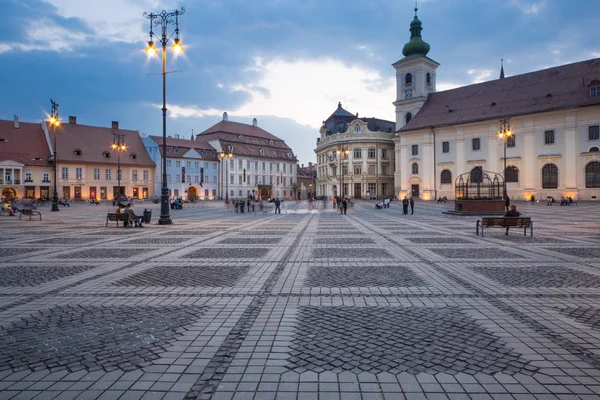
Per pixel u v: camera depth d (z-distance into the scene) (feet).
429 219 89.20
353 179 299.58
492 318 19.29
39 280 27.63
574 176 178.70
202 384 12.88
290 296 23.43
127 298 23.09
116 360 14.71
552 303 21.75
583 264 32.78
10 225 74.69
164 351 15.53
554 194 184.55
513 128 197.77
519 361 14.44
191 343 16.31
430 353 15.17
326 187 323.16
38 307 21.38
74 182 244.01
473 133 212.43
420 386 12.66
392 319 19.19
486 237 52.34
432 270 30.66
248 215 109.70
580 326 18.12
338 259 35.86
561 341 16.35
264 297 23.25
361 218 94.07
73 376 13.47
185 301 22.48
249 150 332.60
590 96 175.63
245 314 20.13
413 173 238.48
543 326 18.13
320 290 24.76
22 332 17.60
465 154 215.51
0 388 12.70
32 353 15.35
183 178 288.92
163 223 74.95
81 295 23.75
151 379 13.24
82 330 17.85
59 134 246.47
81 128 261.03
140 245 45.68
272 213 120.26
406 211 109.70
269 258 36.47
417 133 235.61
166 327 18.22
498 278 27.78
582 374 13.43
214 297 23.27
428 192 229.25
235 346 15.99
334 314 20.03
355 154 301.63
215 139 316.81
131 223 72.23
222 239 51.47
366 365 14.17
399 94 263.49
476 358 14.71
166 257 37.11
